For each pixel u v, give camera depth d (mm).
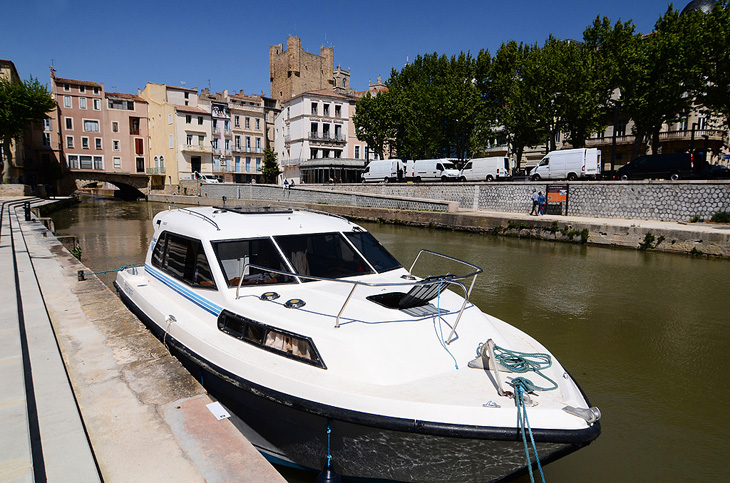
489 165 31250
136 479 2611
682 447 4781
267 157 59875
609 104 32406
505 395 3320
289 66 74125
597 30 31609
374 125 45250
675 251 16984
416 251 17609
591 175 26625
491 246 19062
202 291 4836
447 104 36750
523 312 9648
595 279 12742
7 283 7062
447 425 3096
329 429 3449
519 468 3367
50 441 2867
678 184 19875
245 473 2688
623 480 4230
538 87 31641
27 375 3867
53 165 54656
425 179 35844
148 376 4008
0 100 39406
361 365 3533
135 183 59625
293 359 3783
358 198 33656
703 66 25047
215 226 5129
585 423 3170
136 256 15602
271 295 4477
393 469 3465
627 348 7660
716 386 6262
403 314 4109
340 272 5141
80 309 6102
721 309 9859
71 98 57062
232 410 4129
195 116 58219
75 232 22734
